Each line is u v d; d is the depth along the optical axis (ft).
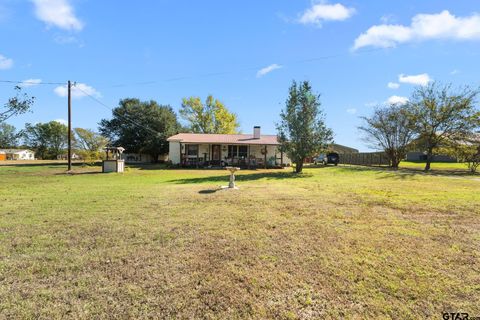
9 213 17.24
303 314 6.81
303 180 38.58
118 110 110.11
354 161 100.73
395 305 7.18
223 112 120.67
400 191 26.84
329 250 10.98
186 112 120.37
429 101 57.06
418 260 9.99
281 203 20.57
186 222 15.12
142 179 40.70
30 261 9.87
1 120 21.71
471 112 53.57
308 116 49.06
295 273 9.00
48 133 211.00
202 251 10.89
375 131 71.41
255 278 8.66
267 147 81.00
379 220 15.64
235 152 80.84
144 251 10.88
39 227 14.12
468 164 56.13
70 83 58.39
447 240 12.17
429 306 7.13
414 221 15.44
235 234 13.01
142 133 106.11
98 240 12.16
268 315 6.78
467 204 20.02
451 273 8.96
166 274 8.93
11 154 196.03
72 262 9.82
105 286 8.14
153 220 15.53
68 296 7.58
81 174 50.88
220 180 38.70
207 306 7.15
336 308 7.06
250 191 26.86
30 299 7.41
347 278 8.64
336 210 18.21
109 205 19.74
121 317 6.65
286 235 12.86
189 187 30.12
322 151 50.16
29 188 29.78
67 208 18.69
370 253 10.66
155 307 7.08
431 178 40.40
